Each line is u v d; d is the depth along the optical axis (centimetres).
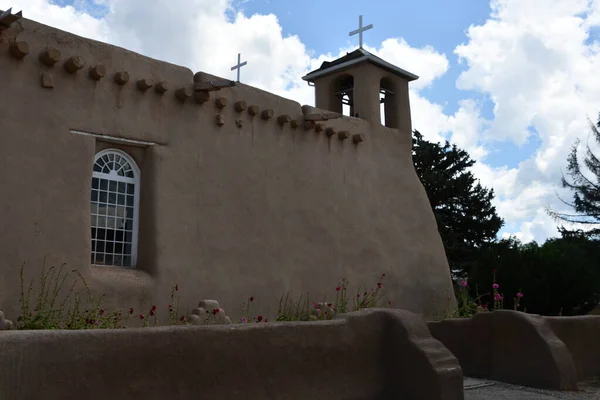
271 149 1193
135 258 991
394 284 1374
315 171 1274
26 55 871
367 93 1458
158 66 1033
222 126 1112
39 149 869
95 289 897
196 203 1046
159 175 1003
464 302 1404
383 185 1425
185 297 999
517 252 1564
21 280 823
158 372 498
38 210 856
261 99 1192
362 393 671
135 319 931
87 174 913
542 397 819
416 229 1470
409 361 684
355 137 1373
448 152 3262
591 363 1020
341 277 1268
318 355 633
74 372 447
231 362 553
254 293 1102
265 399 576
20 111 857
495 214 3145
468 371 988
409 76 1557
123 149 988
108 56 967
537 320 927
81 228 895
